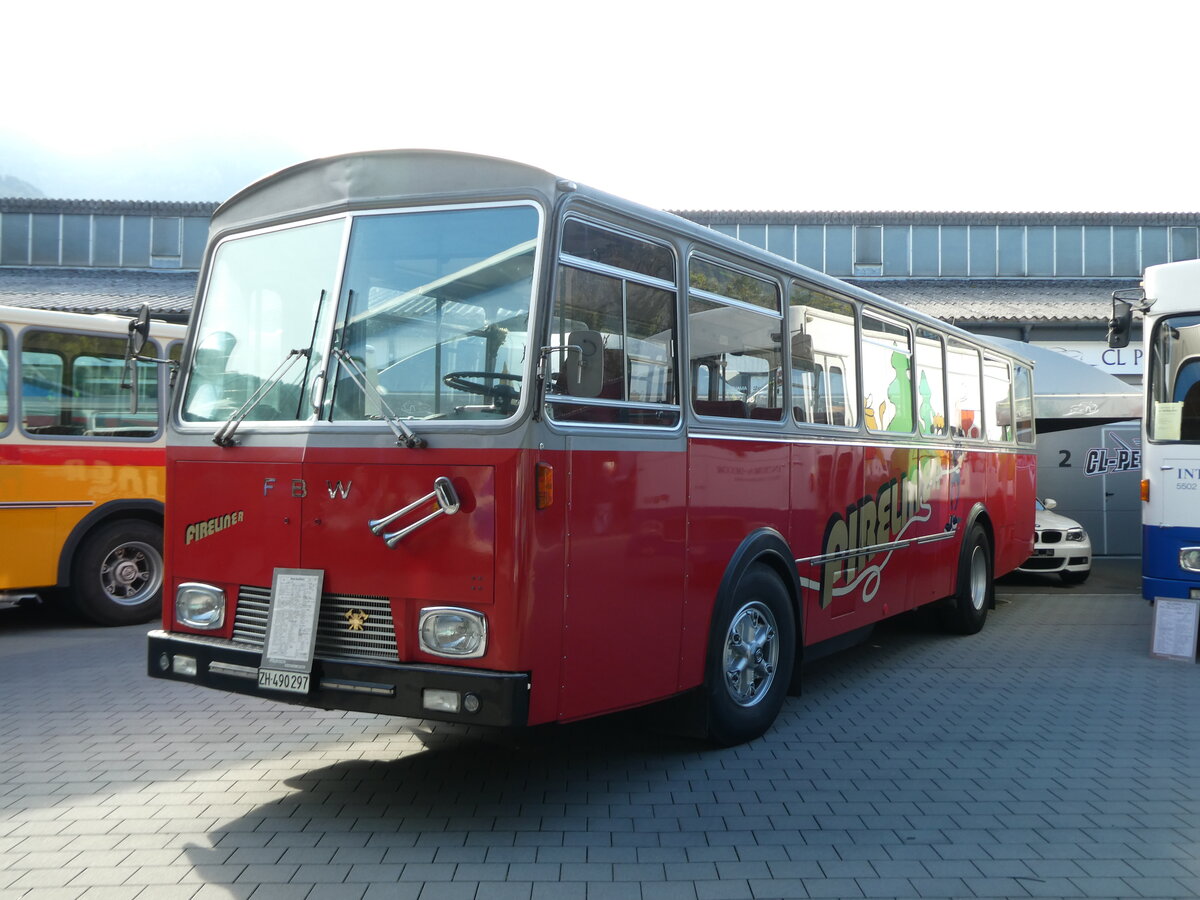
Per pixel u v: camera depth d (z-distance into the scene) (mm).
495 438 4324
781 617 6234
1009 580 14789
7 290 24484
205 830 4520
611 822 4652
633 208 5004
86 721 6438
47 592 10023
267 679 4660
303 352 4914
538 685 4332
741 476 5816
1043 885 3973
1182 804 4941
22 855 4219
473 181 4676
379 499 4535
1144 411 9102
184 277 26766
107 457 9812
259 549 4848
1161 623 8828
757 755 5781
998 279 26766
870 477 7605
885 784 5246
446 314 4609
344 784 5195
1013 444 11453
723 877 4035
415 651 4441
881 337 7938
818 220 26672
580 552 4555
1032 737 6188
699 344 5520
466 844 4367
